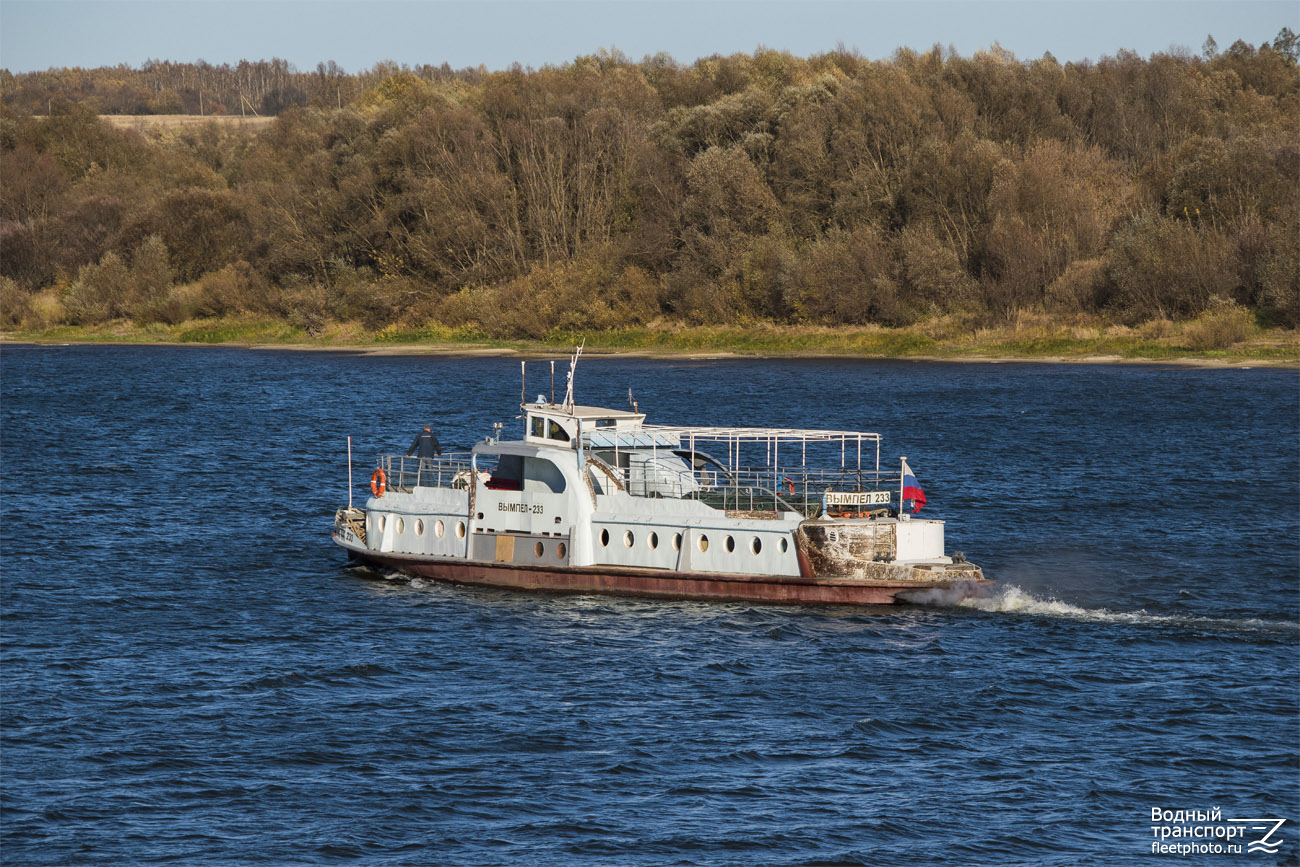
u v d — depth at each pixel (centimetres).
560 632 14350
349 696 12612
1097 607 15462
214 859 9525
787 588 14962
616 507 15625
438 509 16562
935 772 10881
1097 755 11194
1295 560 17888
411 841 9781
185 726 11894
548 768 10969
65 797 10469
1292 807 10256
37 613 15625
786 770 10925
